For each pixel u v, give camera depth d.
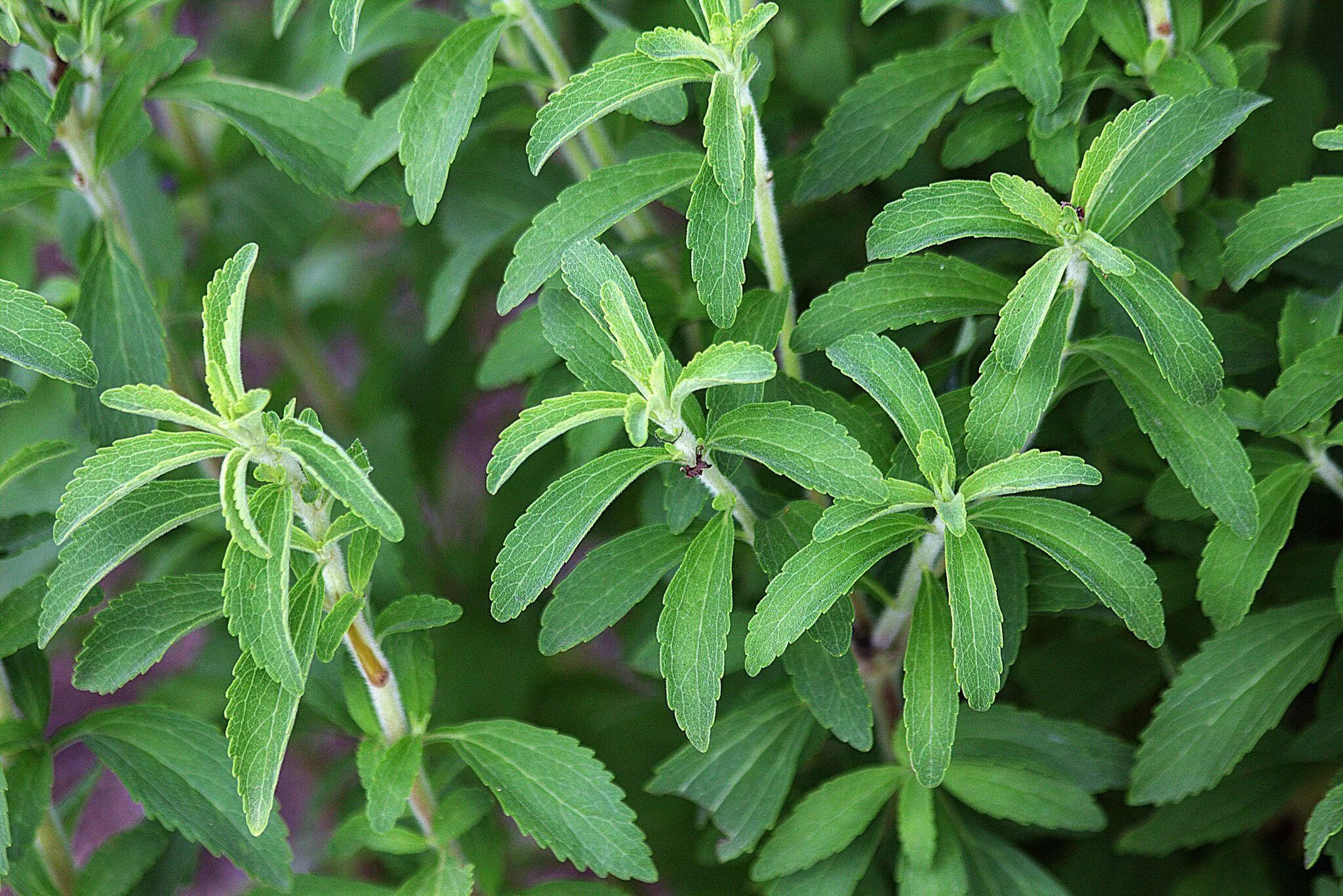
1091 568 0.72
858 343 0.72
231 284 0.71
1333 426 0.80
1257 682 0.76
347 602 0.73
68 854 0.79
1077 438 0.83
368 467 0.72
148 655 0.73
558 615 0.74
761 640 0.72
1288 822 0.86
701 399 0.76
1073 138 0.77
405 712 0.76
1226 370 0.77
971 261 0.82
